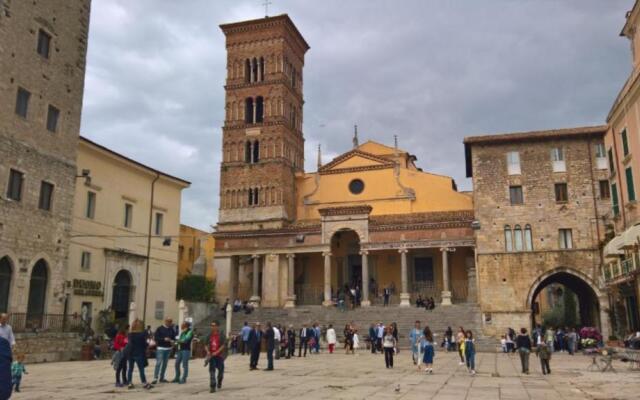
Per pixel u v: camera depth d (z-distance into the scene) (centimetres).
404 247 5703
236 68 7262
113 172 4491
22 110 3341
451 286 5950
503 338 4316
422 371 2641
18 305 3186
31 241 3325
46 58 3562
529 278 4900
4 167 3158
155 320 4884
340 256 6438
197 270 7100
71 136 3747
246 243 6238
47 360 3200
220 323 5584
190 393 1756
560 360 3441
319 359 3512
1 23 3191
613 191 4288
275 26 7200
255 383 2062
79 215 4069
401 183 6700
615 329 4469
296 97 7531
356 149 6981
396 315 5253
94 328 4141
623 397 1758
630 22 3653
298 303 6288
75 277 3997
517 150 5159
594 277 4766
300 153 7469
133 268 4656
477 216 5119
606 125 4712
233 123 7088
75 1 3881
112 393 1756
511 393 1845
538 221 4984
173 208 5284
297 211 7038
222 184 6938
